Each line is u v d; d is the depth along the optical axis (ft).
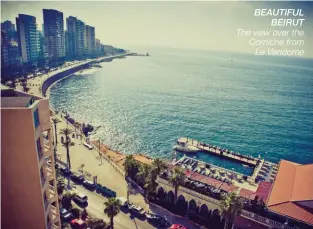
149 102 608.60
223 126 462.60
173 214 203.41
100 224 178.19
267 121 479.82
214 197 194.80
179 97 647.97
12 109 91.71
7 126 92.68
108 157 306.96
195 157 342.64
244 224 171.94
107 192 225.76
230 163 322.55
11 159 96.32
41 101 110.52
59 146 330.13
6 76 641.40
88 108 558.15
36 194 102.06
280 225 164.14
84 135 388.98
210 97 634.02
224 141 409.28
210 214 196.34
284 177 206.39
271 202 176.86
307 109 526.57
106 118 501.15
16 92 116.47
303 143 400.47
